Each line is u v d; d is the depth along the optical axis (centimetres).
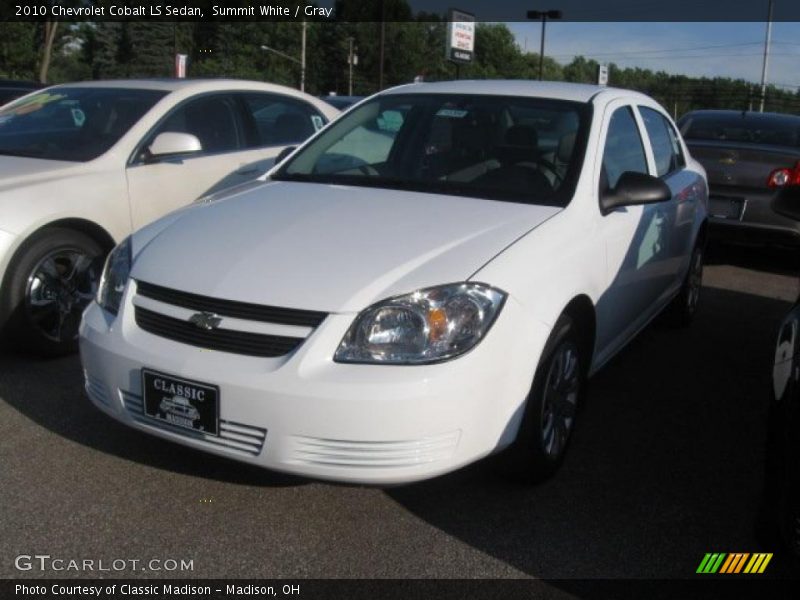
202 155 569
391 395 282
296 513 329
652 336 589
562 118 424
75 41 4853
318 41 7656
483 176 401
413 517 329
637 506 345
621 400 465
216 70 5081
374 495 344
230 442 300
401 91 479
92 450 371
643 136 486
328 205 370
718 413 451
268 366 293
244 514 326
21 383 443
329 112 703
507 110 436
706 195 595
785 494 250
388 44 7700
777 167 771
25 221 449
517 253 326
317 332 292
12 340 463
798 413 253
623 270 415
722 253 931
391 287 299
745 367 529
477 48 8600
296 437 289
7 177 471
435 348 291
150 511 325
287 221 351
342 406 282
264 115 633
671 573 299
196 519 322
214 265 320
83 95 577
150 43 4672
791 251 823
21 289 452
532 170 398
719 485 367
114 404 327
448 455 295
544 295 326
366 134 450
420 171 415
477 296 302
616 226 403
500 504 341
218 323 303
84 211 477
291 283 303
